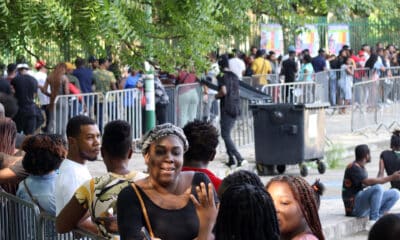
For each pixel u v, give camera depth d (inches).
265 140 714.2
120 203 227.5
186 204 228.1
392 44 1491.1
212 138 295.3
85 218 270.5
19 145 402.0
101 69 810.8
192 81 842.8
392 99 986.1
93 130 293.9
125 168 267.6
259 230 186.5
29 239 309.1
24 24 372.8
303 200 215.9
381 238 168.7
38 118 743.1
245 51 1237.7
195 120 301.0
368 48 1306.6
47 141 318.3
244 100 864.3
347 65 1164.5
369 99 959.6
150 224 225.3
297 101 930.1
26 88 729.0
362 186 536.4
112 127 265.6
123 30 382.3
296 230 216.4
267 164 716.7
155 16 422.0
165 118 813.2
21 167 338.3
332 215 543.8
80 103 748.6
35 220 301.7
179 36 423.8
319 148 727.1
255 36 1247.5
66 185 289.1
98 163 729.6
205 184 232.2
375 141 901.2
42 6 372.8
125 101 780.6
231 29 473.4
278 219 211.0
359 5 1316.4
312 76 1130.0
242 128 865.5
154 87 777.6
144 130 793.6
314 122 721.0
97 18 376.2
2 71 826.2
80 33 400.8
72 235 277.0
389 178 534.0
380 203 533.0
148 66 697.6
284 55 1273.4
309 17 543.2
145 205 226.2
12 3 382.0
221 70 727.7
